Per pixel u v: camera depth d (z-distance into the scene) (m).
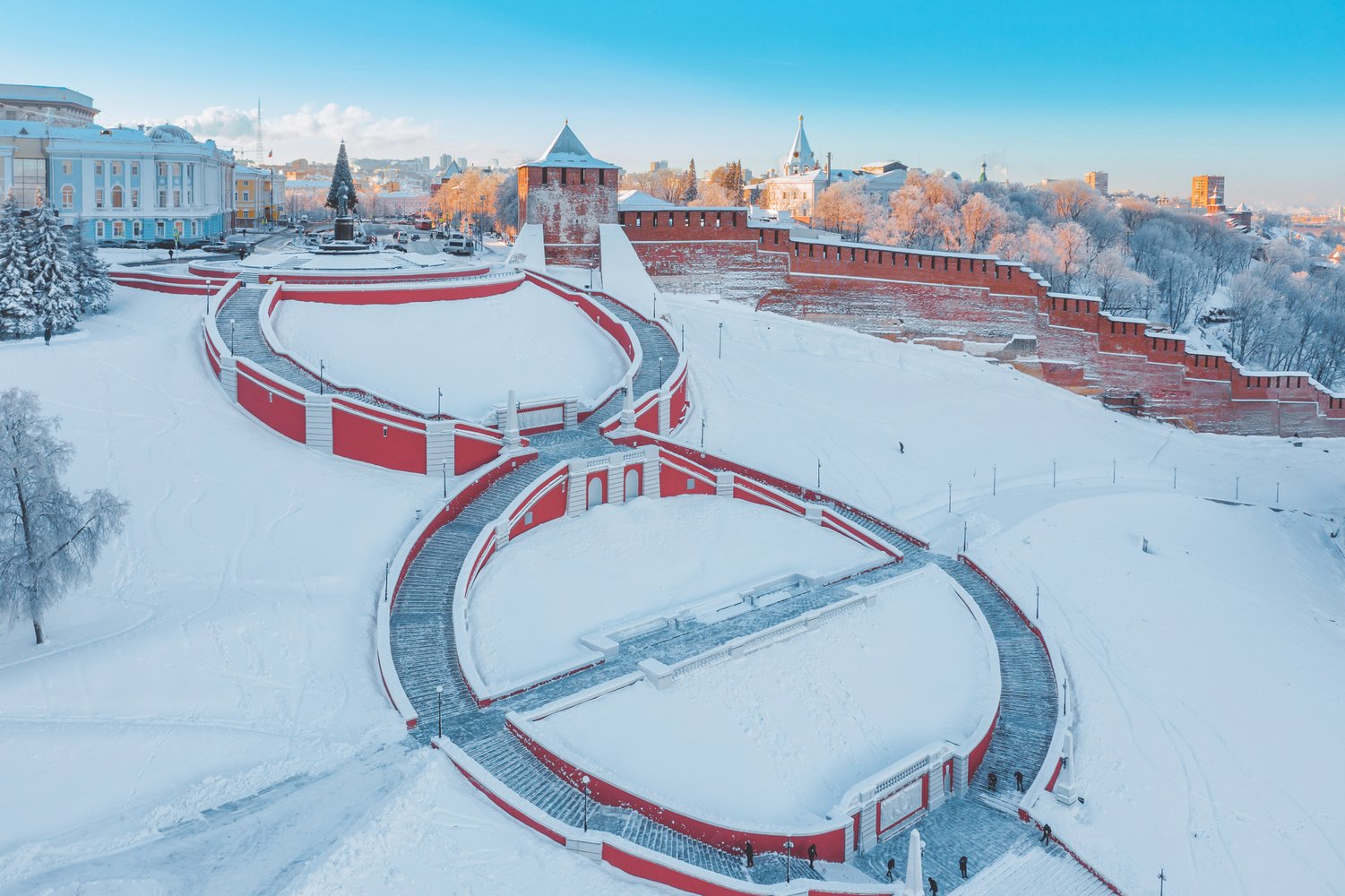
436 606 43.44
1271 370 126.62
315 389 54.72
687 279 93.69
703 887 30.42
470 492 51.44
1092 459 80.00
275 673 37.19
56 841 28.52
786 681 42.47
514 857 30.08
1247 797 41.12
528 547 49.69
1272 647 52.41
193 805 30.50
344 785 31.89
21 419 36.94
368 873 28.06
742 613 47.69
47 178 96.94
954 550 60.06
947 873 35.16
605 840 30.67
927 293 97.00
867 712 42.12
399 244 106.75
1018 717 44.81
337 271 69.88
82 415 51.00
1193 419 100.00
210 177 121.12
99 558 41.34
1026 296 97.88
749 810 35.41
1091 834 38.06
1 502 35.72
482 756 34.53
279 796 31.20
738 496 59.91
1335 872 37.59
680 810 33.22
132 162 100.75
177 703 34.84
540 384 63.59
